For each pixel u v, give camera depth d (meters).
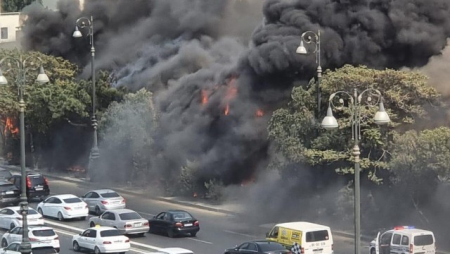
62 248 54.41
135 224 57.09
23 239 47.16
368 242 55.28
